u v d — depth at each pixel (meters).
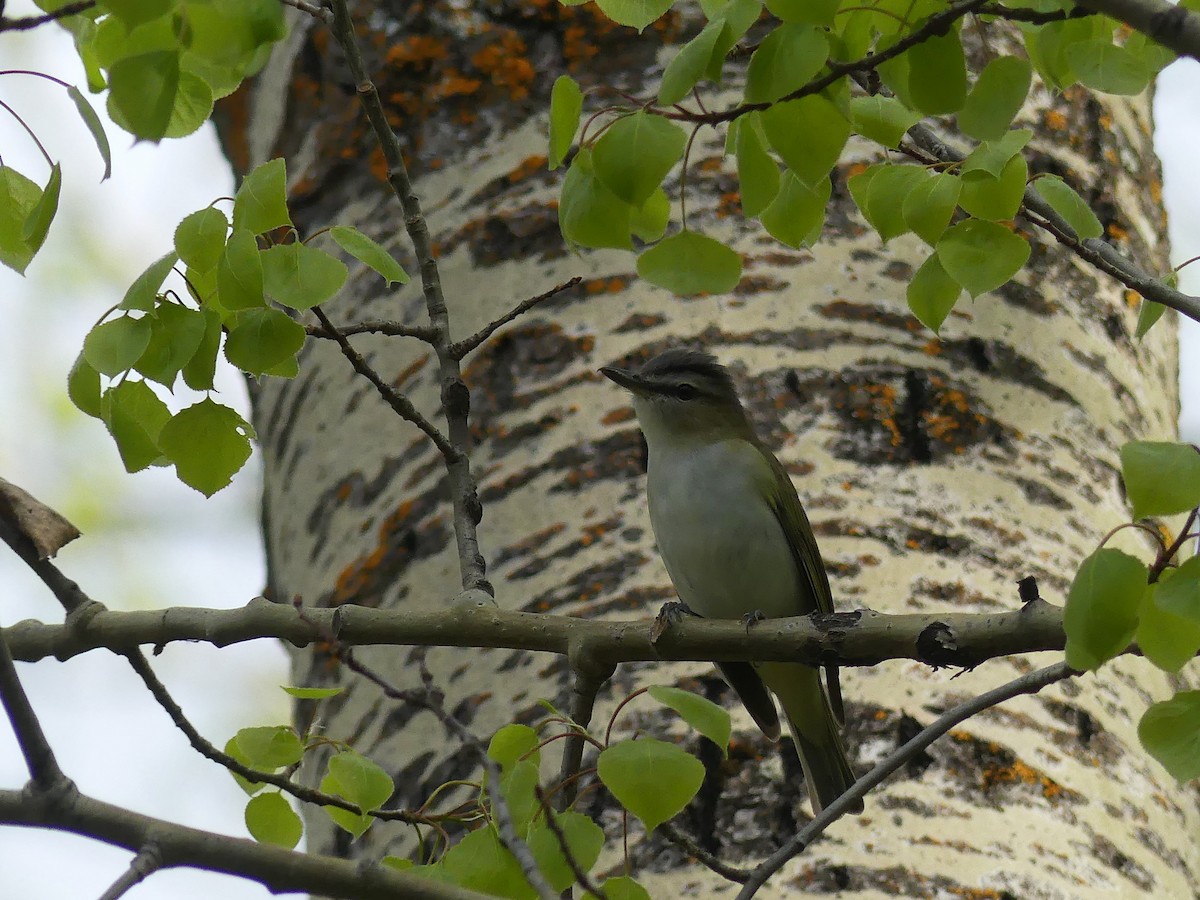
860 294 10.97
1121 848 9.55
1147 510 6.13
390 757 10.38
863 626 7.96
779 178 7.56
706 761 9.52
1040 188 7.76
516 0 12.20
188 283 7.59
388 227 12.00
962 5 6.95
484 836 7.25
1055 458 10.84
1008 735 9.65
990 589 10.07
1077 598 6.23
